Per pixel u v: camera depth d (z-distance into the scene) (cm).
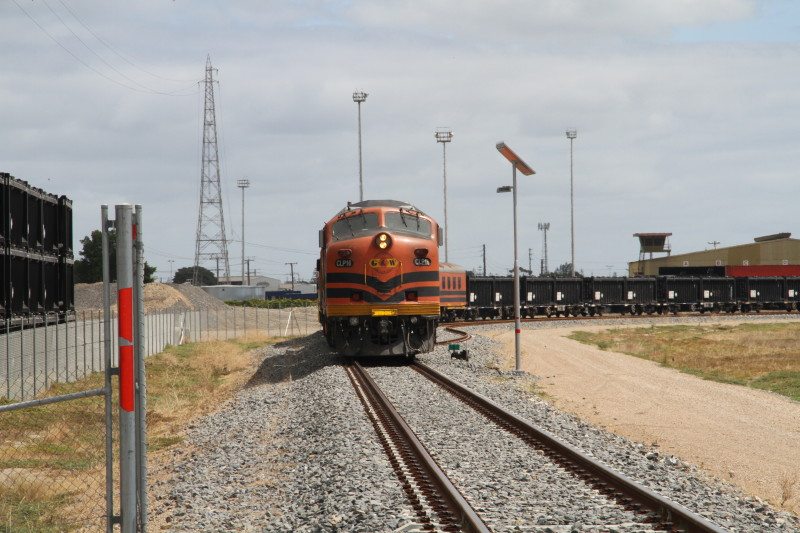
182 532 1392
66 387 3347
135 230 1108
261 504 1548
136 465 1132
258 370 4278
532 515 1295
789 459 2222
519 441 1969
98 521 1577
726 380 3972
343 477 1570
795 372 4141
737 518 1373
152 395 3519
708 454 2264
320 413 2391
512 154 3788
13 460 2056
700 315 10938
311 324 9712
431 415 2325
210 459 2073
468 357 4322
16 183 3119
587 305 10588
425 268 3606
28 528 1509
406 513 1295
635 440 2441
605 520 1270
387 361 3953
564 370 4325
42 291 3556
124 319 1096
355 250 3556
